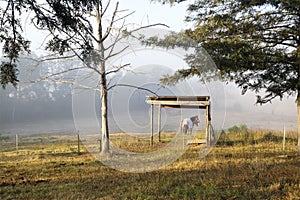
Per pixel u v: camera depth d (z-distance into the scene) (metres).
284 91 10.02
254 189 5.73
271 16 9.50
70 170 8.27
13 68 5.37
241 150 10.92
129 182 6.54
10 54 5.07
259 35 9.61
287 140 13.83
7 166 9.13
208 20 9.70
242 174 6.94
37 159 10.30
